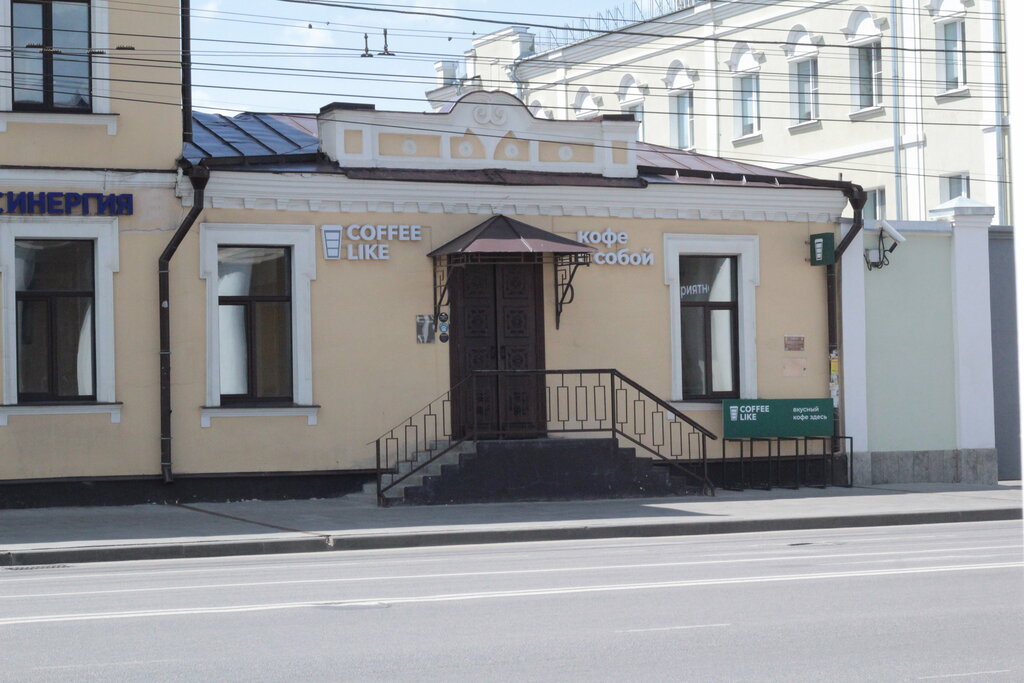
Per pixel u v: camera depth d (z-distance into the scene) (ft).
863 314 69.51
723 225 67.41
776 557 42.52
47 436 55.77
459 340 62.23
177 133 57.82
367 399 60.59
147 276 57.31
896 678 23.21
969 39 102.12
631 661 24.66
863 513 55.93
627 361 65.16
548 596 33.19
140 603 32.63
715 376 67.87
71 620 29.71
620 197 65.16
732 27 125.18
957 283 71.67
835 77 114.01
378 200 60.95
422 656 25.21
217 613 30.68
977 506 59.06
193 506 56.90
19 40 56.34
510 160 63.93
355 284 60.59
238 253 59.62
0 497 55.21
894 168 108.37
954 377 71.67
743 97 124.77
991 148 100.12
